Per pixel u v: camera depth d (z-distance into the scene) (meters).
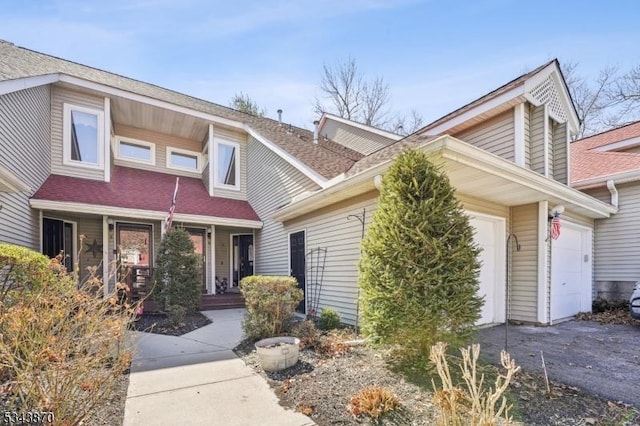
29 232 7.87
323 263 8.06
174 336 6.53
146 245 10.69
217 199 11.98
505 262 7.37
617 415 3.08
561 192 6.77
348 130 15.90
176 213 10.04
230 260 12.80
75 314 3.06
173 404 3.52
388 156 8.73
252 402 3.55
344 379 4.00
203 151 13.04
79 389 2.86
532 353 5.05
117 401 3.59
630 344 5.61
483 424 2.07
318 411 3.28
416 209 4.29
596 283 9.60
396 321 4.18
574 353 5.06
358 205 6.93
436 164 4.87
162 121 11.63
